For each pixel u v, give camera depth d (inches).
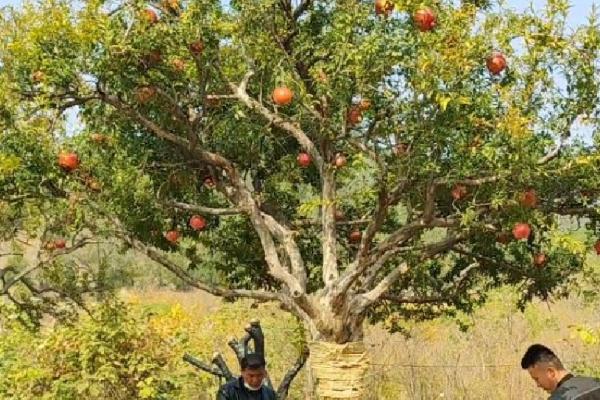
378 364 432.5
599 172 233.6
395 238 249.4
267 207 296.5
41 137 242.7
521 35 219.8
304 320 255.0
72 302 313.9
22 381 315.0
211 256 323.6
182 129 269.4
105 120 261.6
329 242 261.6
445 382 427.2
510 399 408.8
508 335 483.8
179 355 327.9
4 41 234.2
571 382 200.7
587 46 223.1
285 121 258.1
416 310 327.6
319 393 241.6
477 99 214.5
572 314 554.3
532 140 222.4
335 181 266.2
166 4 243.4
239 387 210.4
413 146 226.1
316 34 263.7
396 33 221.3
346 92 235.6
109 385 313.9
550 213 241.1
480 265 294.0
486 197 239.6
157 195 263.1
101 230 259.8
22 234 302.0
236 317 465.4
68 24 225.3
